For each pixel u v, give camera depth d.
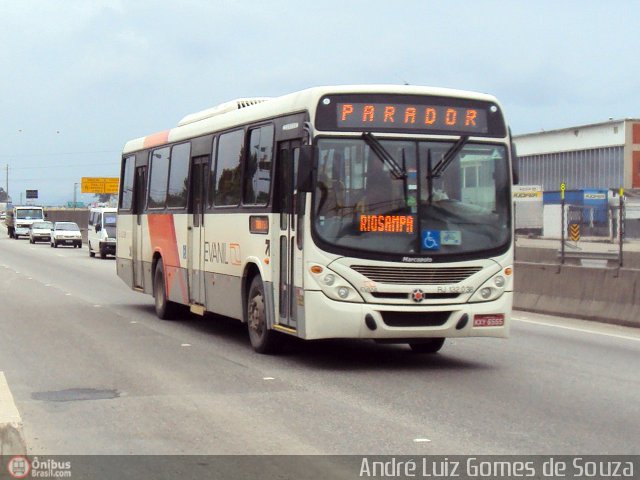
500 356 13.57
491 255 11.98
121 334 16.11
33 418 9.28
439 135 12.01
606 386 11.05
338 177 11.70
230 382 11.30
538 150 72.44
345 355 13.57
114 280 30.59
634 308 17.61
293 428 8.78
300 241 11.90
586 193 56.00
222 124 15.18
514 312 20.58
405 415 9.35
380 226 11.70
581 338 15.76
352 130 11.77
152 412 9.55
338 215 11.65
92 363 12.80
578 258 27.59
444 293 11.79
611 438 8.38
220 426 8.90
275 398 10.27
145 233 19.45
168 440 8.35
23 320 18.38
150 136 19.58
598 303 18.61
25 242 72.19
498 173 12.21
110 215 46.53
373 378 11.59
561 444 8.14
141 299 23.31
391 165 11.81
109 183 117.94
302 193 11.89
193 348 14.33
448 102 12.12
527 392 10.63
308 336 11.67
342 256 11.59
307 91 12.08
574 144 68.94
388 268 11.63
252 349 14.20
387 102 11.92
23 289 26.53
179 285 17.14
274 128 12.98
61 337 15.68
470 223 11.98
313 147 11.50
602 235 42.50
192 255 16.44
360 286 11.59
